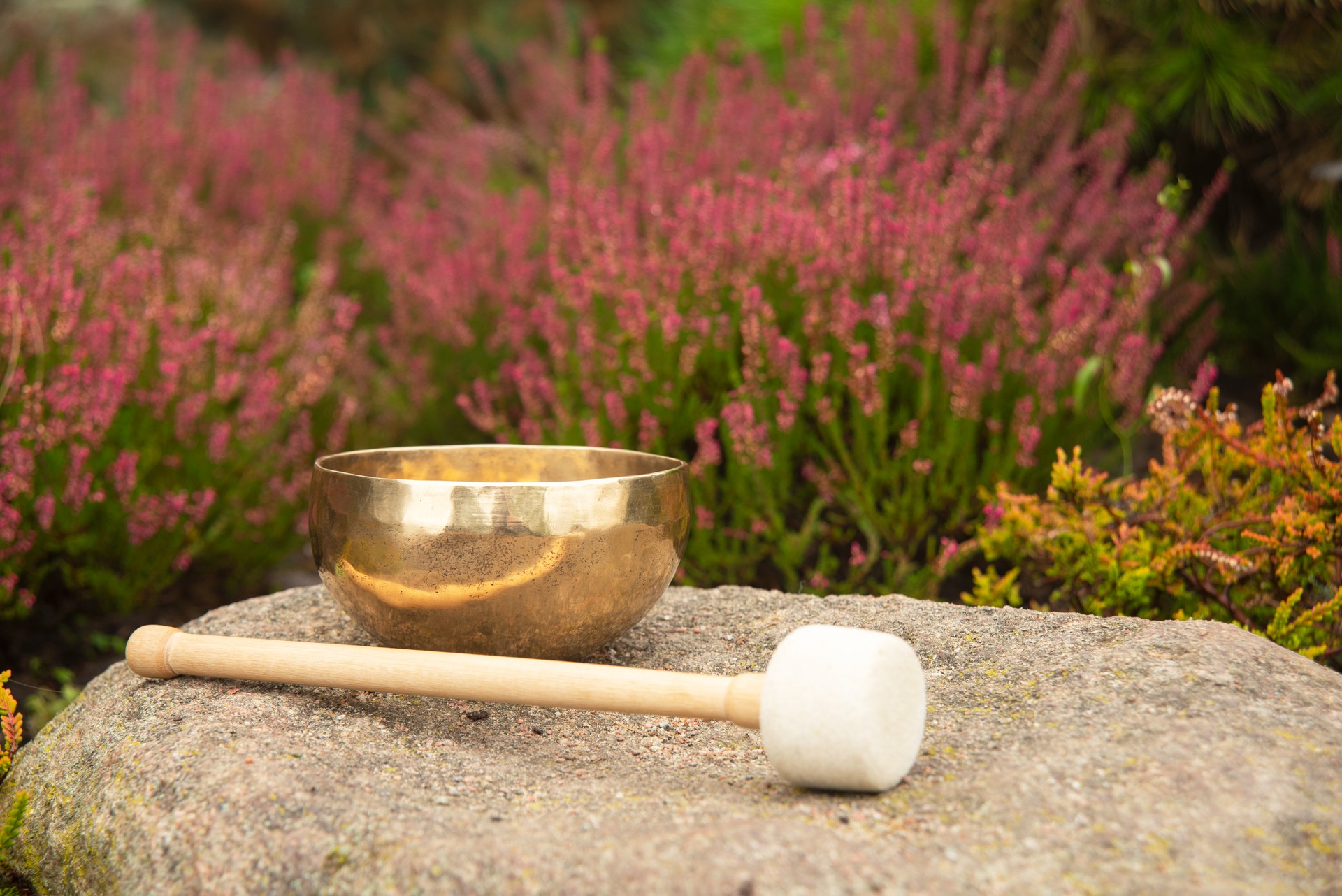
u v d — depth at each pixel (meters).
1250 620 0.98
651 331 1.22
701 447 1.17
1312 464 0.96
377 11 3.64
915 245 1.18
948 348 1.13
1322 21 1.58
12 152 1.64
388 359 1.74
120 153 1.77
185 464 1.24
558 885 0.70
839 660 0.75
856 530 1.20
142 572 1.21
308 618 0.96
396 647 0.87
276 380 1.28
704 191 1.22
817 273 1.17
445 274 1.48
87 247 1.24
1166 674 0.80
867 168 1.23
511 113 2.76
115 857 0.76
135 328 1.16
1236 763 0.74
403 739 0.82
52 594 1.21
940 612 0.93
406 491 0.84
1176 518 1.02
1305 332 1.54
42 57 2.62
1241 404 1.51
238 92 2.24
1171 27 1.67
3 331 1.11
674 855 0.71
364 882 0.71
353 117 2.23
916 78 1.63
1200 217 1.29
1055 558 1.03
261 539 1.31
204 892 0.73
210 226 1.71
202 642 0.85
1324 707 0.78
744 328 1.14
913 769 0.78
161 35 3.08
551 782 0.79
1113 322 1.16
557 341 1.26
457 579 0.83
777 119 1.47
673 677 0.79
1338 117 1.58
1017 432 1.14
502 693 0.81
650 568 0.87
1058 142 1.44
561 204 1.35
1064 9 1.61
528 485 0.83
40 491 1.13
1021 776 0.75
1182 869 0.70
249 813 0.75
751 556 1.16
